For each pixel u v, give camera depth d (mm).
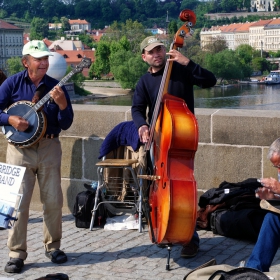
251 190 6234
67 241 6223
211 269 4309
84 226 6652
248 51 163000
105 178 6965
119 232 6488
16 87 5539
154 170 5312
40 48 5410
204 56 133750
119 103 98562
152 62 5512
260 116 6535
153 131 5387
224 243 6027
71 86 105312
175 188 4754
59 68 8016
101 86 128250
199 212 6445
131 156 6809
